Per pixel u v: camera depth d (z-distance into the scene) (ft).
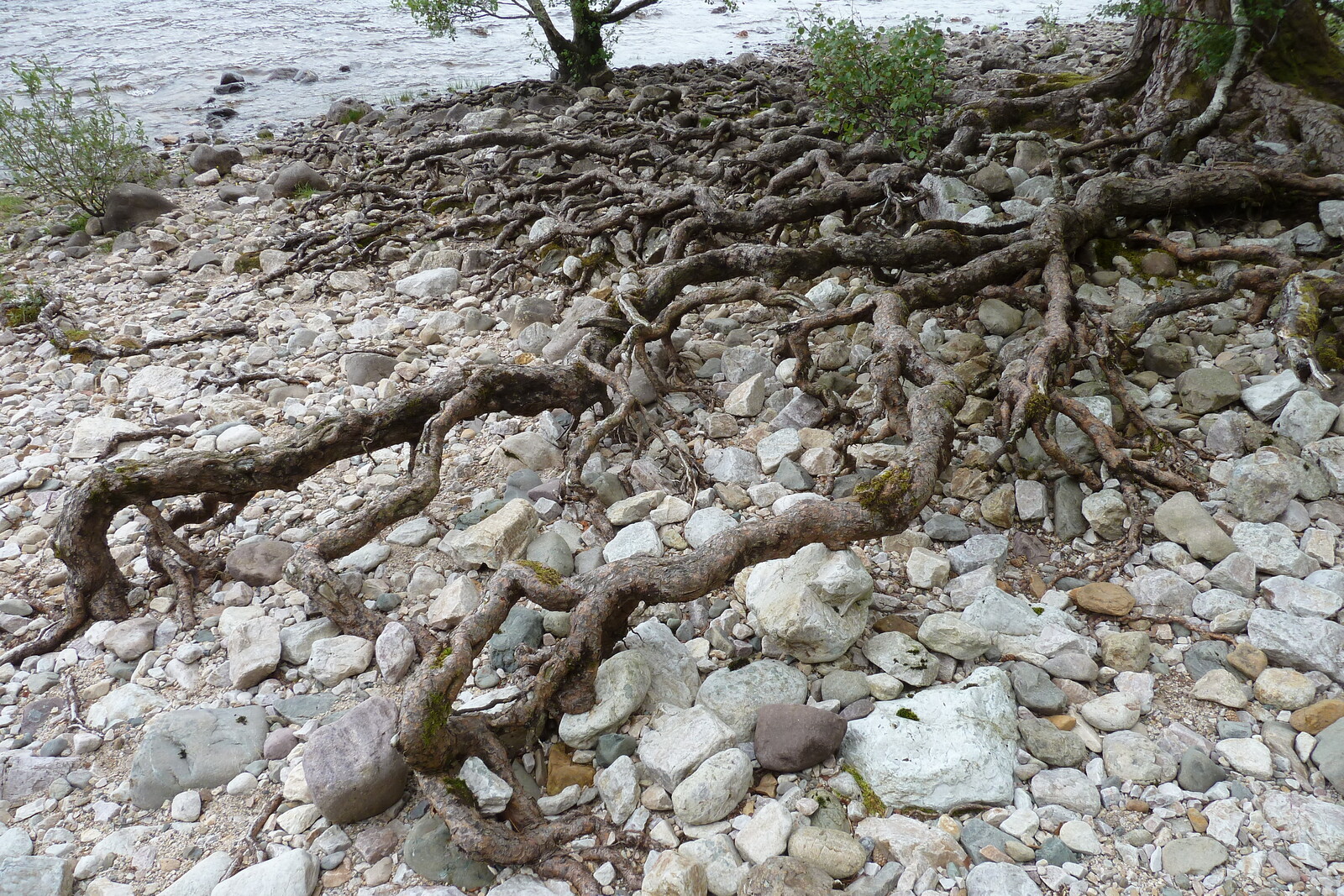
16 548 13.25
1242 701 8.91
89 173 28.37
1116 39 48.06
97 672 10.83
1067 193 20.67
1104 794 8.14
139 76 52.54
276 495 14.15
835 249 16.35
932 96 27.58
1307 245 17.70
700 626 10.48
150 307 22.26
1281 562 10.41
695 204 20.53
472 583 11.31
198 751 9.12
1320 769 8.11
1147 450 12.23
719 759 8.18
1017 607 9.98
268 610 11.46
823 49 24.52
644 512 12.55
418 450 12.08
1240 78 22.30
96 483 11.30
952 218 19.42
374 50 60.59
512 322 19.80
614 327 15.08
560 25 67.36
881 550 11.61
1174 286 17.39
